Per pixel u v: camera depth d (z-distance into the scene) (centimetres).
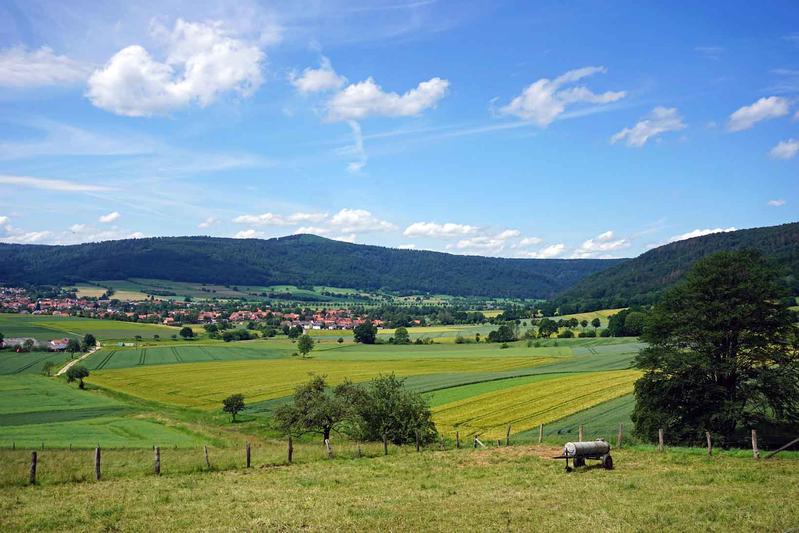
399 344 19962
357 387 6138
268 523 2005
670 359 4466
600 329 19675
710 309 4481
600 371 10656
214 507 2247
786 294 4469
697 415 4509
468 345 18562
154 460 3381
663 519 1978
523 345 17350
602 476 2794
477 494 2438
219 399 9681
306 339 16225
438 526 1952
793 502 2159
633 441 4631
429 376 11312
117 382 11781
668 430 4544
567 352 14875
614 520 1983
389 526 1959
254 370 13250
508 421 6606
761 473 2742
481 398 8281
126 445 5422
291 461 3397
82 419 7688
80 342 19600
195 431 6575
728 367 4338
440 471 3030
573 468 3005
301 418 5872
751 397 4297
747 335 4350
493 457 3472
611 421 6138
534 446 3959
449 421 6794
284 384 11044
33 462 2747
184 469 3092
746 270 4528
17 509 2247
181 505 2288
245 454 3609
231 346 19375
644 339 4891
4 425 7162
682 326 4650
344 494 2470
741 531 1834
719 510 2073
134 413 8212
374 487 2625
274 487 2641
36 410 8450
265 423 7638
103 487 2650
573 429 5878
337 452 3681
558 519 2009
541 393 8356
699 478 2667
